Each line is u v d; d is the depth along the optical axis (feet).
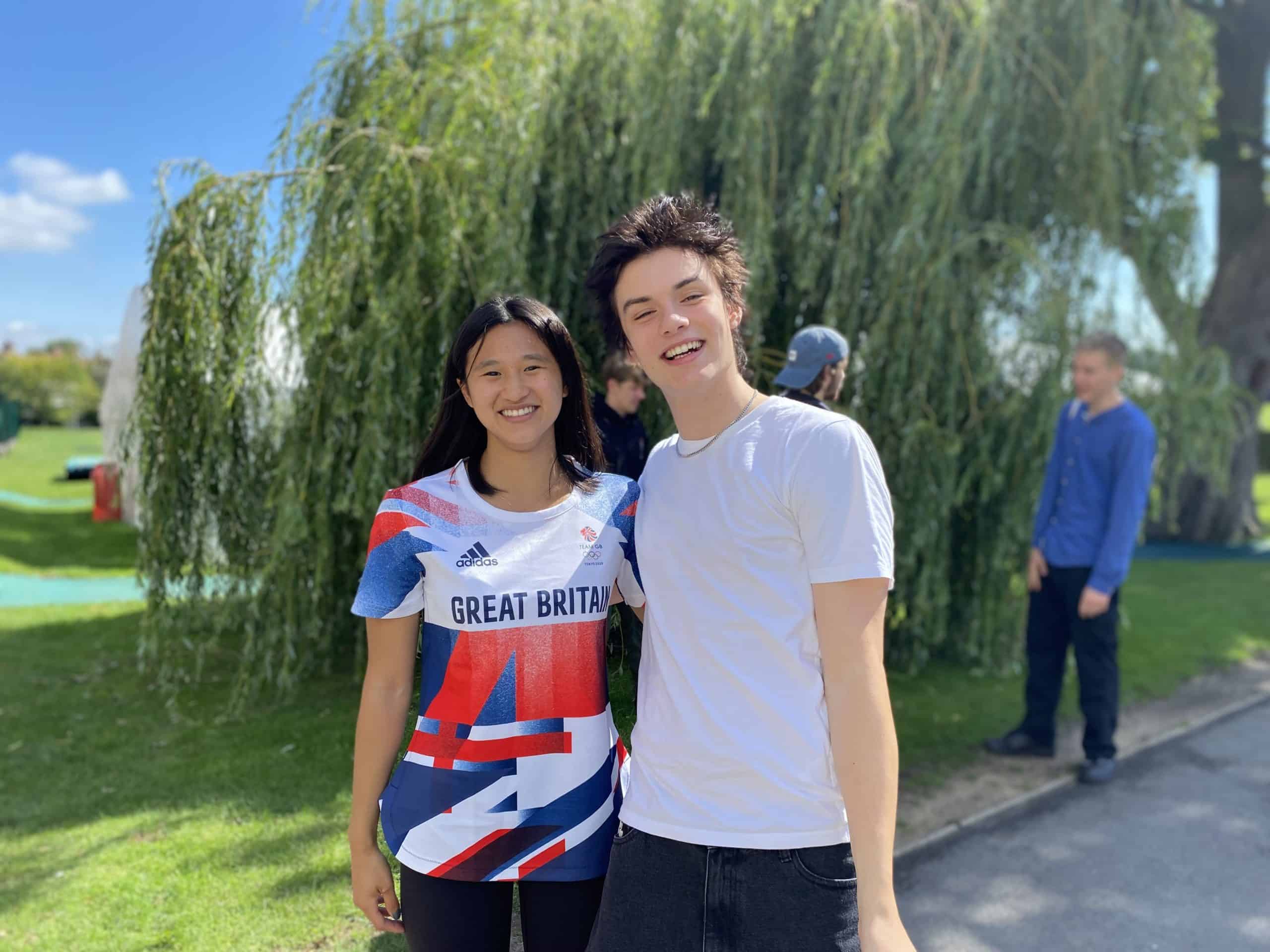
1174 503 19.01
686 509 4.43
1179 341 17.52
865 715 3.90
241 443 14.79
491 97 13.60
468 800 4.76
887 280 15.06
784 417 4.29
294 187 13.44
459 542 4.81
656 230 4.42
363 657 15.60
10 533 32.76
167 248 13.33
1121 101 16.17
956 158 14.57
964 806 11.53
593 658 5.01
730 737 4.16
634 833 4.47
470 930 4.84
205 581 14.96
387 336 13.05
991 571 16.58
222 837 10.15
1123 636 20.13
